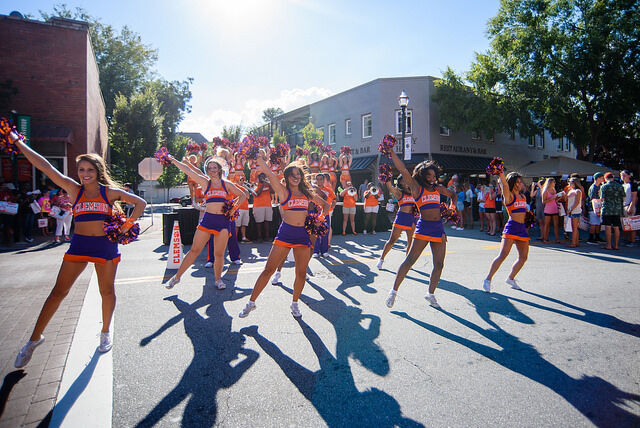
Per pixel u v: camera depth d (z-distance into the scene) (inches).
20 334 148.9
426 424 92.7
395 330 152.6
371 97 882.1
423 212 178.7
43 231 475.2
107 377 115.3
